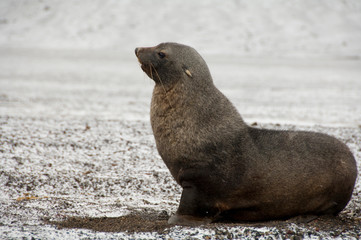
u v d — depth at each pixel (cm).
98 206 2423
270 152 2084
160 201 2584
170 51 2141
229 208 2123
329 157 2098
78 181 2856
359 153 3466
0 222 2052
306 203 2114
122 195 2684
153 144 3788
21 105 5947
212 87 2170
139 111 5828
